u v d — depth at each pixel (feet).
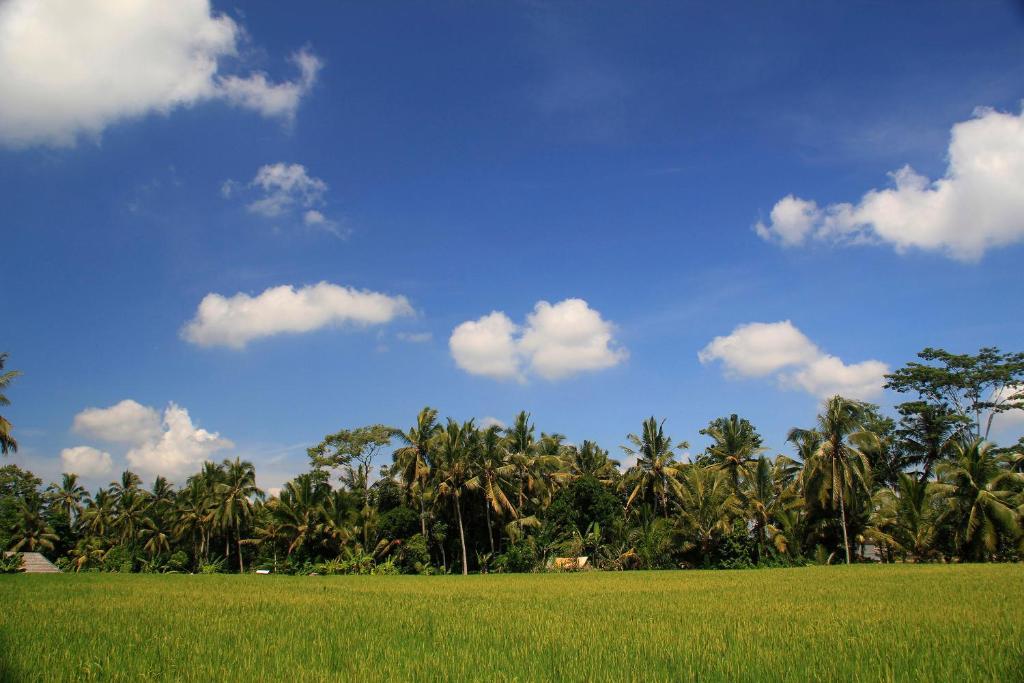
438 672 34.09
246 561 244.42
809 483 164.04
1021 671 31.60
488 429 183.11
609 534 181.47
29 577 133.59
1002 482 152.25
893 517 169.48
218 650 40.22
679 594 78.43
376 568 177.06
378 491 210.59
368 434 257.75
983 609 54.19
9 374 136.46
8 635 45.65
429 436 186.50
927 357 198.29
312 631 48.26
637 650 39.01
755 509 167.02
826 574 111.45
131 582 112.88
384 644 42.37
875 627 45.73
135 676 33.71
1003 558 150.10
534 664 35.63
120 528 261.03
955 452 164.76
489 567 179.83
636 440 192.03
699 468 181.27
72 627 50.03
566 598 75.25
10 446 135.33
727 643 40.78
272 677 33.37
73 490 277.85
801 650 37.93
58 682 31.96
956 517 153.07
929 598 64.13
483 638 44.42
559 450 225.76
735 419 190.39
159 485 280.92
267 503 219.82
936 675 31.37
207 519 232.32
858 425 161.27
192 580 122.62
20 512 250.78
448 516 187.52
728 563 161.27
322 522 201.57
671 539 166.50
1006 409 188.34
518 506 186.50
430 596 80.07
